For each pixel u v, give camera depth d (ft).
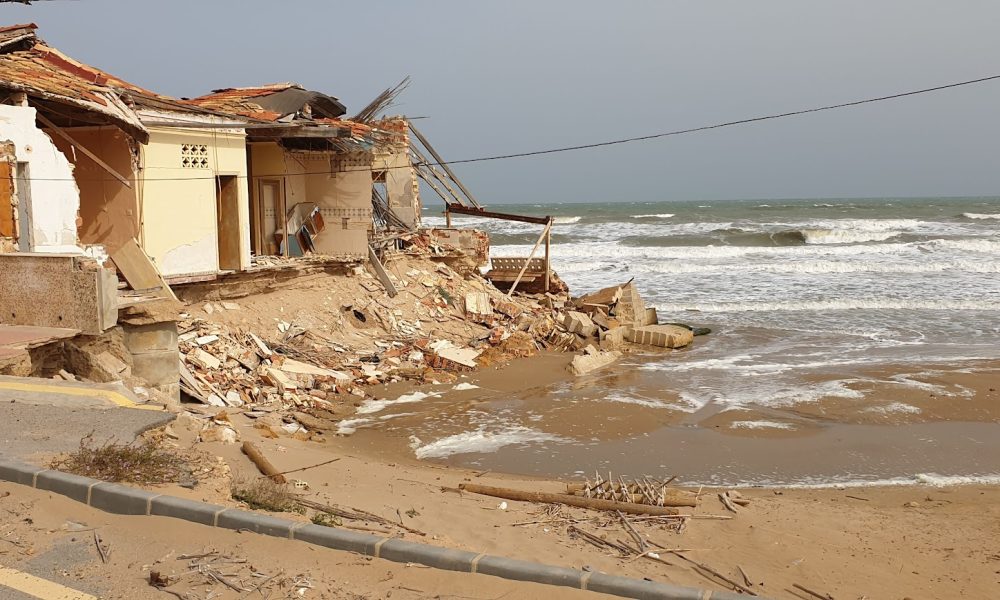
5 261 35.60
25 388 28.19
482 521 28.02
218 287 55.47
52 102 40.83
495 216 89.25
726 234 178.81
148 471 21.58
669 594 16.02
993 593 25.13
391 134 69.10
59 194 39.24
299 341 57.47
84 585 15.80
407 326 67.31
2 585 15.55
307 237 69.67
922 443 44.52
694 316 91.40
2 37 44.98
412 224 87.86
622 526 29.22
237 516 18.58
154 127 48.60
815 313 91.81
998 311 90.68
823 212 276.00
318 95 70.64
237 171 54.75
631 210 364.38
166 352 40.75
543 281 86.48
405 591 16.35
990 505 34.78
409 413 49.39
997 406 51.37
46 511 18.72
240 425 40.88
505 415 49.42
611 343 72.33
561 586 16.62
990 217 218.59
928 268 123.95
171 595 15.64
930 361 65.21
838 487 37.50
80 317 34.86
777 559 27.12
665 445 43.91
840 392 54.75
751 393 55.21
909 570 26.86
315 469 33.42
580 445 43.68
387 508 27.73
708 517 31.09
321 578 16.66
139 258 42.78
